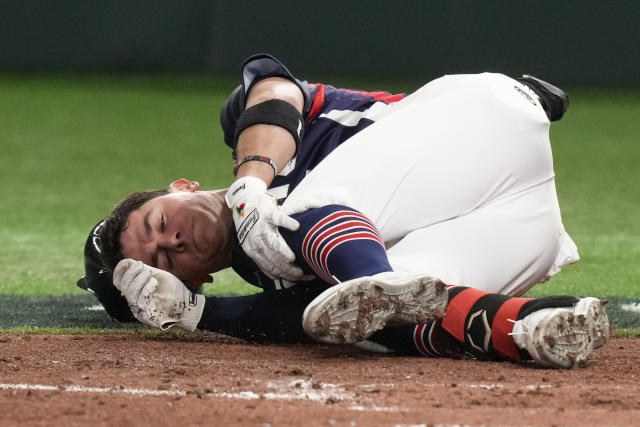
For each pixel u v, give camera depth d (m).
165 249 11.04
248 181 10.48
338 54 56.06
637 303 14.62
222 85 57.91
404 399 8.03
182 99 52.84
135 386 8.58
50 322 13.21
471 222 11.09
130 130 42.56
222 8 57.44
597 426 7.12
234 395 8.20
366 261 9.45
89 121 44.94
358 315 8.82
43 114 46.84
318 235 9.89
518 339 9.09
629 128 44.31
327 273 9.88
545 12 54.41
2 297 15.24
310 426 7.16
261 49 57.16
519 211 11.30
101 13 59.28
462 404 7.87
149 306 10.73
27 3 59.78
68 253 19.58
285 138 11.05
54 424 7.26
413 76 55.62
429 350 10.02
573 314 8.87
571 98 53.22
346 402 7.94
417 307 8.98
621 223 23.80
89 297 15.30
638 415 7.48
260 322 11.01
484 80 11.82
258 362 9.99
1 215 24.48
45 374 9.25
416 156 11.14
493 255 10.97
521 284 11.46
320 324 8.78
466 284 10.78
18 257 19.08
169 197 11.19
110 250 11.26
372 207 10.90
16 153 36.12
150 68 59.75
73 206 25.94
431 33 55.00
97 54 59.88
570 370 9.32
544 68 55.00
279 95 11.48
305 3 56.03
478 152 11.20
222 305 11.26
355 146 11.25
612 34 55.12
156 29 58.84
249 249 10.29
